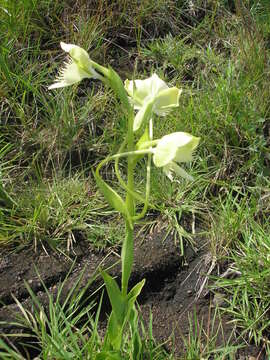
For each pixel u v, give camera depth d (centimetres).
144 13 151
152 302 99
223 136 119
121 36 148
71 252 103
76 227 105
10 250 102
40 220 104
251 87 126
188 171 115
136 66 136
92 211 109
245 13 140
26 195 108
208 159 120
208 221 110
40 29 140
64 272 100
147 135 71
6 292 95
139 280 100
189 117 121
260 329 91
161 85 74
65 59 136
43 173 117
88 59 72
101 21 146
